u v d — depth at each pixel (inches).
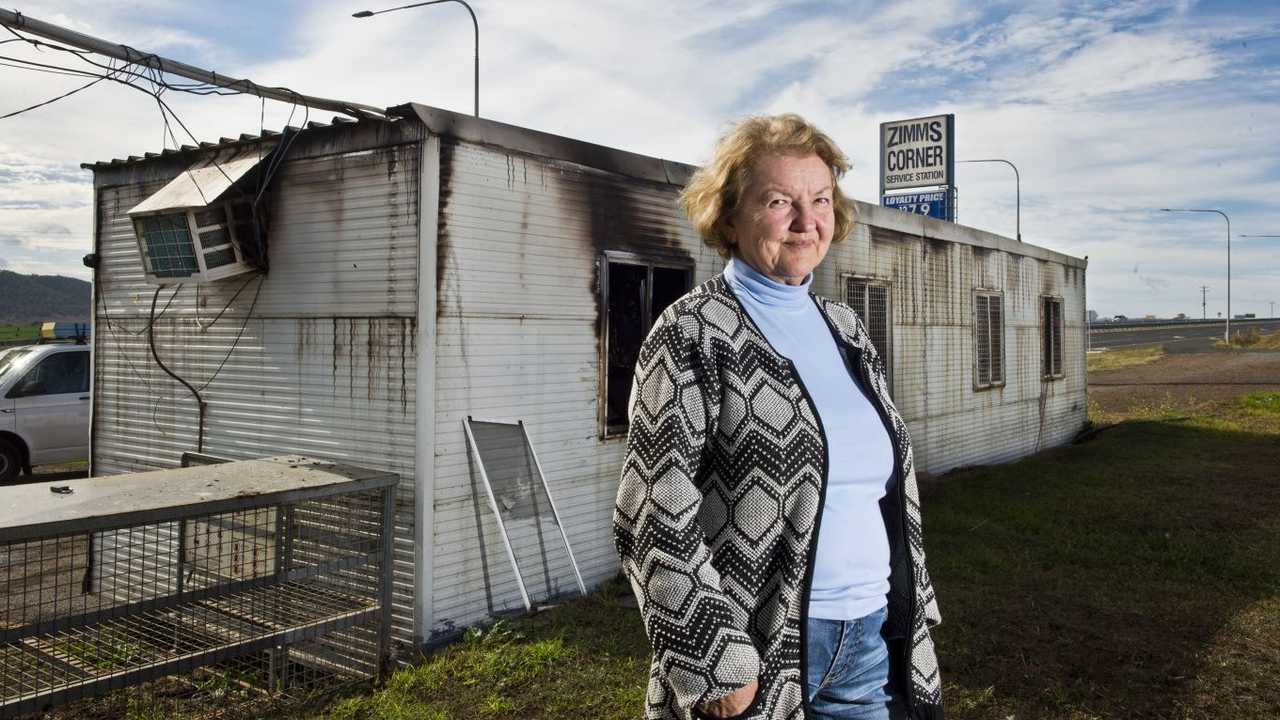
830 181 71.3
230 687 164.7
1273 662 178.2
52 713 154.4
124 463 231.5
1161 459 444.1
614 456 228.5
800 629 64.0
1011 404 488.4
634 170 228.8
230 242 195.9
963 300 435.8
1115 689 165.6
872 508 68.8
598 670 166.7
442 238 180.9
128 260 228.4
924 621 73.9
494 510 186.2
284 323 198.8
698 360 63.3
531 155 201.5
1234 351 1653.5
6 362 410.6
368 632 168.1
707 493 63.8
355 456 187.5
